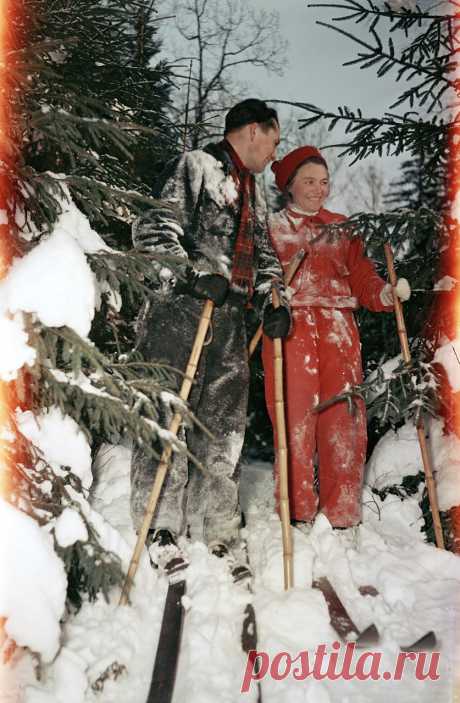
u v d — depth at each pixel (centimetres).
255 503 427
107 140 399
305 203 373
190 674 250
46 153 343
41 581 225
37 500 252
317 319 370
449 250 387
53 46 259
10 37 286
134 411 265
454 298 390
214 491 338
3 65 243
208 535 337
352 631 279
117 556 258
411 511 394
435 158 401
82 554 252
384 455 425
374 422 472
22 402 262
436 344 398
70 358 265
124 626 272
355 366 368
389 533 384
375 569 333
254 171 343
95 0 390
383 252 392
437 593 318
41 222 272
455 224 376
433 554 340
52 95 275
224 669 256
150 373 321
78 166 382
